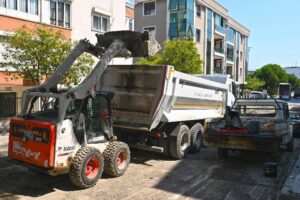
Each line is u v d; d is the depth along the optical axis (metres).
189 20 35.28
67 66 7.62
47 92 6.95
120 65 9.17
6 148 10.44
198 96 10.61
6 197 6.26
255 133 8.99
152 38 8.59
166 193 6.64
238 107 11.04
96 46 8.23
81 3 19.56
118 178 7.58
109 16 22.03
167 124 9.47
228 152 10.56
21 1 15.97
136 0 37.41
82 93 6.73
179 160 9.62
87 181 6.69
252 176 8.08
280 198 6.33
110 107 7.77
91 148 6.84
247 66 63.19
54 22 17.86
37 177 7.53
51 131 6.18
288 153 11.17
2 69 14.46
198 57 26.58
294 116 14.73
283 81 77.31
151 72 8.66
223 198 6.46
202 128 11.00
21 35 12.10
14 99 15.38
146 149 9.24
